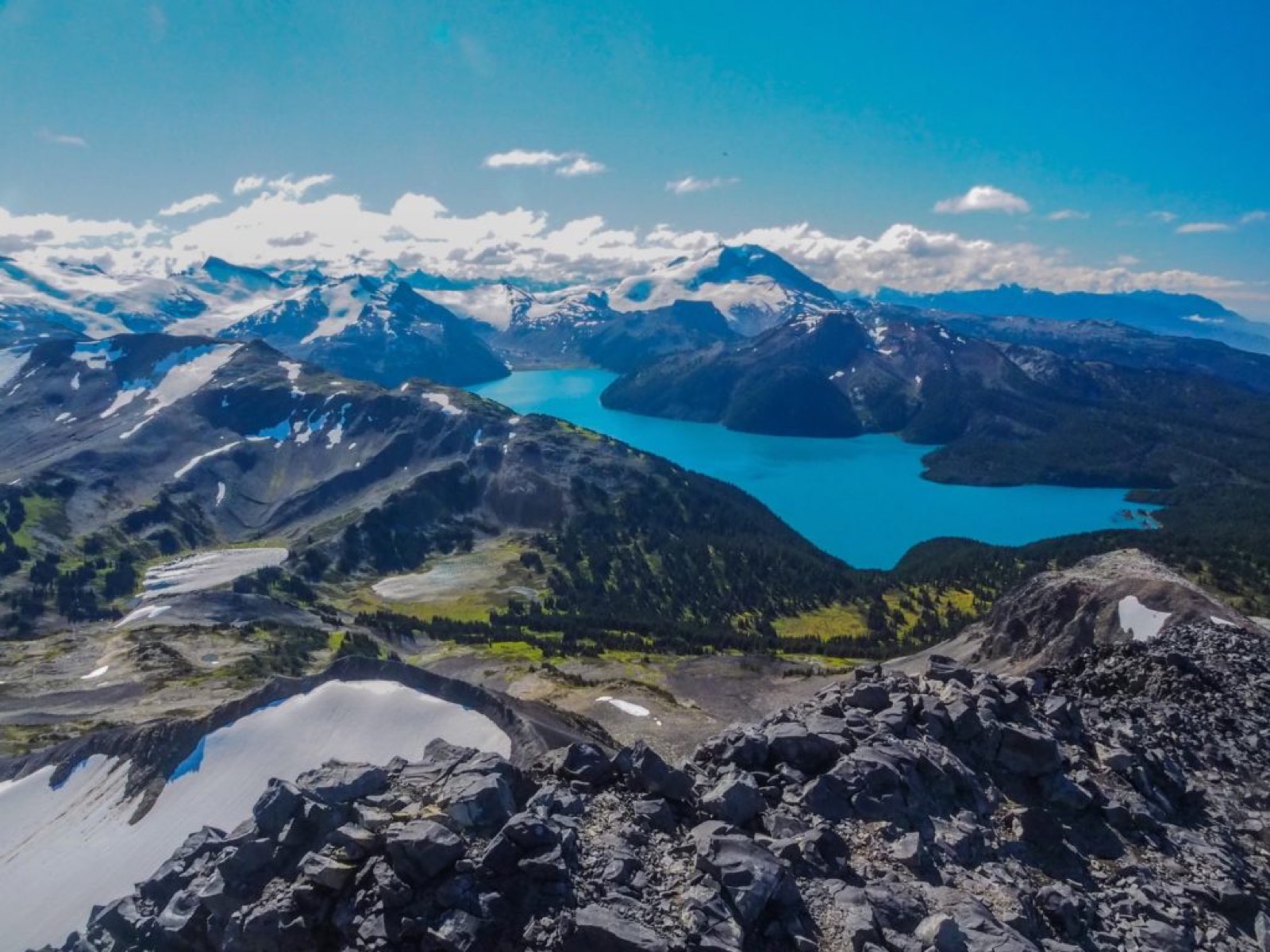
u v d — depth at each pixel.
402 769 37.50
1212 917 32.03
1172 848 36.12
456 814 31.95
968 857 32.59
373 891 29.59
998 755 39.16
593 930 26.08
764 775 36.56
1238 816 40.47
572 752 36.88
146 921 36.69
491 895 28.34
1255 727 50.09
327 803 34.66
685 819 33.12
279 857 33.69
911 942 26.75
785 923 27.52
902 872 30.91
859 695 43.06
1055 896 30.73
